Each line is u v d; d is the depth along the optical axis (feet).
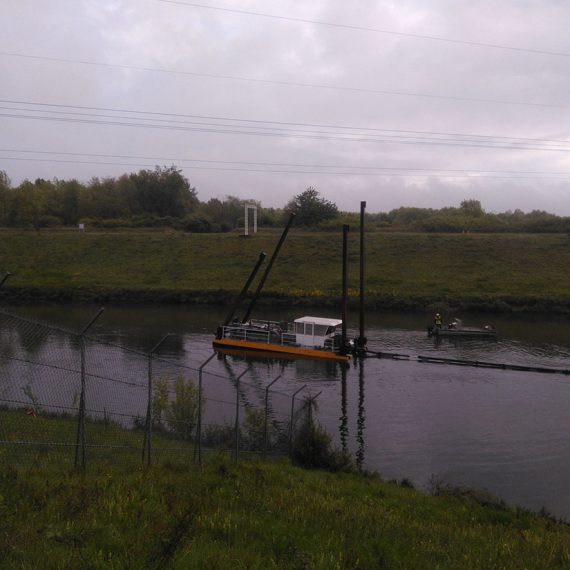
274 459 58.23
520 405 96.12
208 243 283.59
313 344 138.00
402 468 68.33
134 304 214.48
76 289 223.30
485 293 217.15
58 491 29.63
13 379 40.42
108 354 88.99
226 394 86.84
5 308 195.52
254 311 204.64
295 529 30.17
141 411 57.16
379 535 32.35
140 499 31.50
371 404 95.96
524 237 277.44
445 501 50.67
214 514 30.32
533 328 175.52
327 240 286.66
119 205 382.83
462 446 76.33
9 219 315.17
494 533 41.11
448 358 134.31
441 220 336.08
